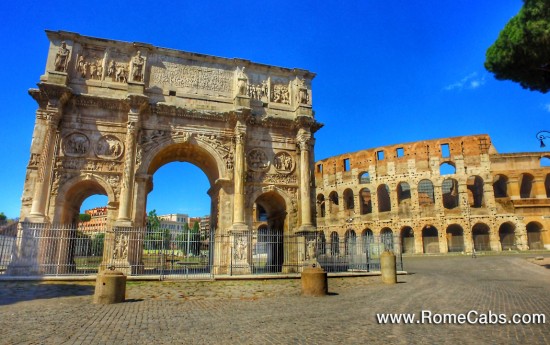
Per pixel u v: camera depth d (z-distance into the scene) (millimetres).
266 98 36094
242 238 30672
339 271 34031
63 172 29219
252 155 34438
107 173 30156
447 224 69250
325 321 12336
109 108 30984
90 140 30266
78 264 32656
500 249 66312
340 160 82438
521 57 22750
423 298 17594
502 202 68312
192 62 34375
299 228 33406
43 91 28625
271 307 15406
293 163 35594
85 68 31344
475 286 22594
